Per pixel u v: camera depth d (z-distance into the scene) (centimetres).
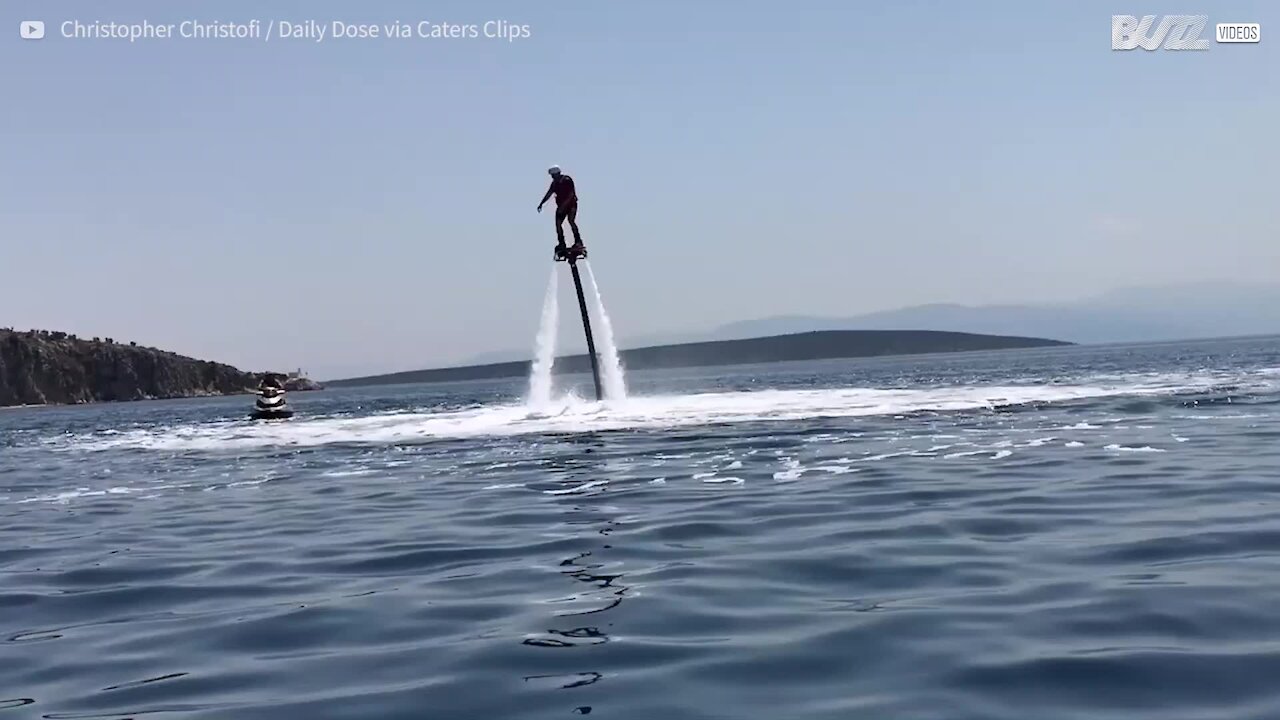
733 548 1300
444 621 997
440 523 1634
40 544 1636
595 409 3978
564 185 3875
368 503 1930
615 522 1543
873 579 1099
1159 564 1105
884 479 1889
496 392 12281
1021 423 2955
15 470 3136
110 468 3031
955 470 1973
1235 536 1234
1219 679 735
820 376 10931
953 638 866
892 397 4162
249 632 999
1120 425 2808
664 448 2638
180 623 1053
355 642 939
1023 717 684
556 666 833
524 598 1077
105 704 794
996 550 1223
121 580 1300
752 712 712
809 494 1742
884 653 833
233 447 3512
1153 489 1647
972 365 13512
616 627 945
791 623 934
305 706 762
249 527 1714
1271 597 940
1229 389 4178
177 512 1959
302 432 3962
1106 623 887
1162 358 11169
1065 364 10856
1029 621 906
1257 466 1881
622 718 709
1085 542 1246
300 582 1237
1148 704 696
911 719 688
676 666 820
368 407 7538
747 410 3725
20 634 1039
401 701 763
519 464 2453
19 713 781
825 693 746
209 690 818
